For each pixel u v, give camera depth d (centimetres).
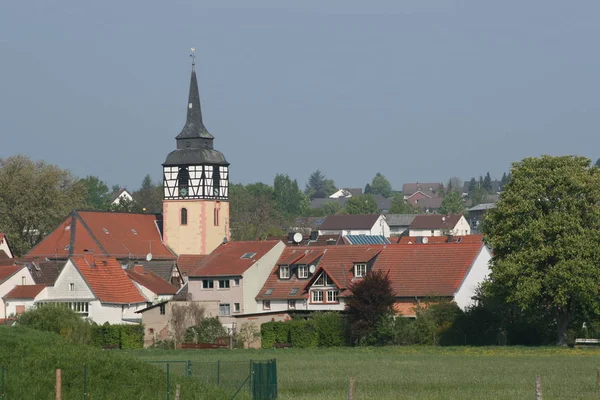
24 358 19438
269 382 18900
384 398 19362
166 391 18312
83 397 18188
